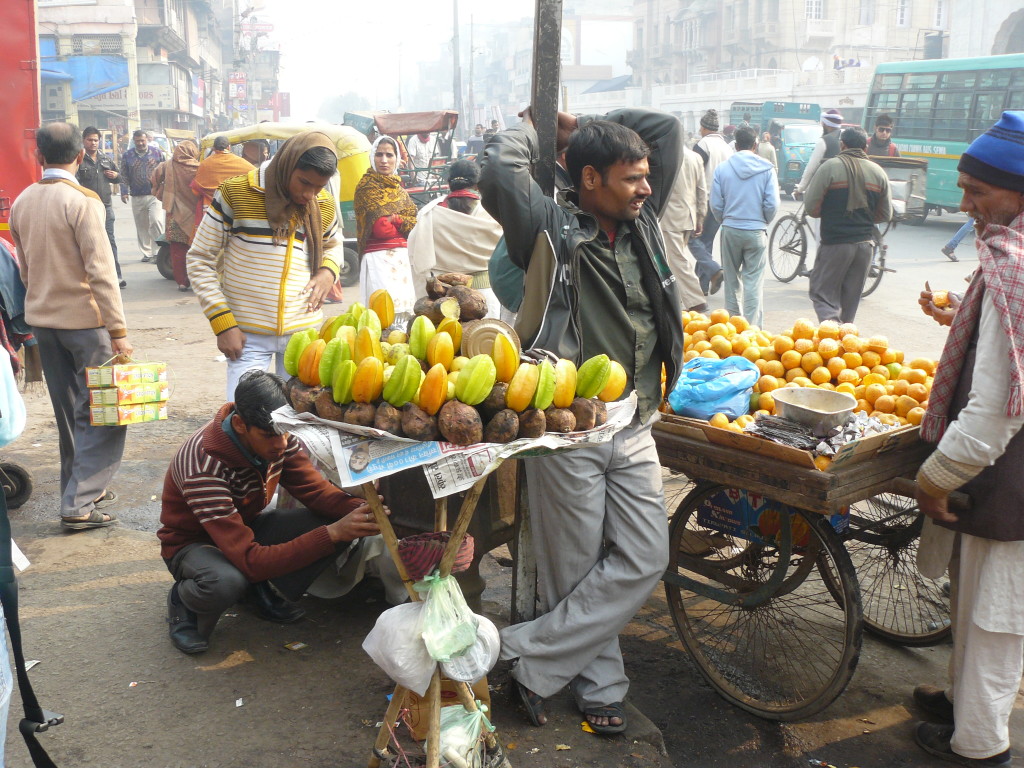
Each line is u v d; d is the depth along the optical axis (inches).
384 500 125.6
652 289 109.2
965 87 708.0
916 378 126.6
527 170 103.6
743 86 2116.1
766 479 110.0
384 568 138.1
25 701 91.7
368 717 113.7
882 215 287.4
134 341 333.4
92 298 164.7
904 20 2397.9
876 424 111.1
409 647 88.7
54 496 189.5
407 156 562.3
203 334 345.4
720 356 141.2
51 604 142.4
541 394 84.8
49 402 260.1
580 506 107.7
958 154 705.0
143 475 201.5
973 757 106.8
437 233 197.8
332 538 124.6
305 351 89.6
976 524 99.7
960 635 107.3
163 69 1840.6
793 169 981.8
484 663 90.8
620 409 97.7
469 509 88.7
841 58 2186.3
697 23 2694.4
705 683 127.3
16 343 172.7
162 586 149.2
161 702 116.5
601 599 108.6
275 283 159.3
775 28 2347.4
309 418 87.3
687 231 285.0
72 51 1566.2
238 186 155.7
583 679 112.7
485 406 85.8
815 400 120.8
